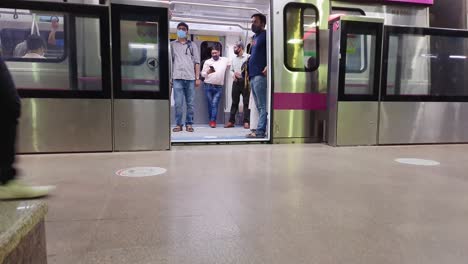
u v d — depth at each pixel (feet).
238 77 26.35
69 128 14.78
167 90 15.65
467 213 7.75
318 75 18.53
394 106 18.17
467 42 19.20
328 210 7.85
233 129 25.03
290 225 6.92
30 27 14.38
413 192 9.37
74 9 14.53
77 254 5.52
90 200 8.38
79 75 14.87
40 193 8.45
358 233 6.56
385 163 13.38
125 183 9.99
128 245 5.89
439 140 19.06
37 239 3.95
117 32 14.93
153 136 15.71
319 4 18.30
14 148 7.65
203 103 29.78
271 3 17.80
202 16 25.76
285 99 18.26
